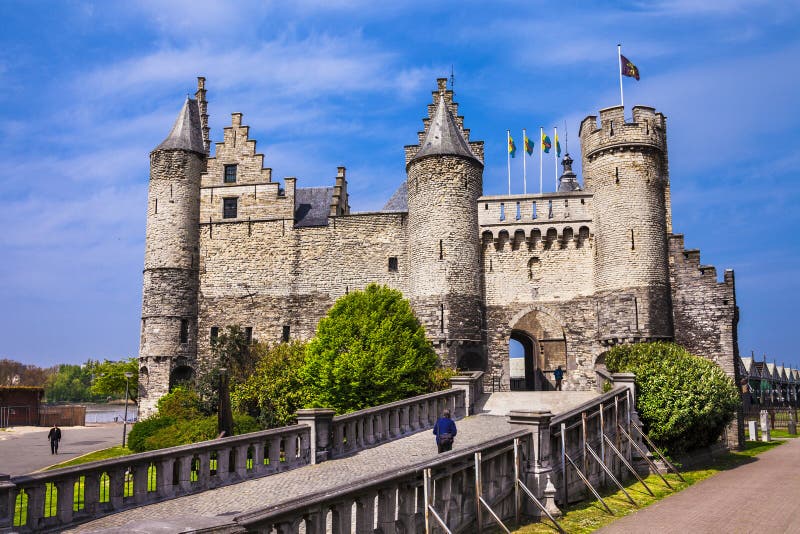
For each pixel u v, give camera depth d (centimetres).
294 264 4481
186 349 4422
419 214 4206
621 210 3947
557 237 4209
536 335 5228
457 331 4019
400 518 1150
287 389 3259
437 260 4100
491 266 4275
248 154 4662
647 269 3862
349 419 1978
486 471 1435
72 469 1275
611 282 3919
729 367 3762
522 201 4275
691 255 3941
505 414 2669
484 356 4138
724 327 3816
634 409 2386
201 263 4578
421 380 3186
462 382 2675
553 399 2942
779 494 1995
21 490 1195
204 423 2717
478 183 4319
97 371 7150
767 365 9662
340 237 4459
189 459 1516
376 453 1914
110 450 3850
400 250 4369
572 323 4128
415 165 4278
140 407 4338
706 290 3884
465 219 4172
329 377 3091
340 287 4400
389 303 3381
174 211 4525
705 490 2070
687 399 2462
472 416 2634
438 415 2483
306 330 4394
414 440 2117
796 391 10719
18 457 3747
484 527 1392
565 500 1691
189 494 1493
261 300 4472
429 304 4066
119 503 1359
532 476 1561
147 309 4434
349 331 3198
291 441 1772
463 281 4097
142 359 4394
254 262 4525
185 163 4606
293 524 925
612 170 4006
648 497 1912
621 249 3912
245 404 3344
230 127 4709
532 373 5256
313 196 4847
